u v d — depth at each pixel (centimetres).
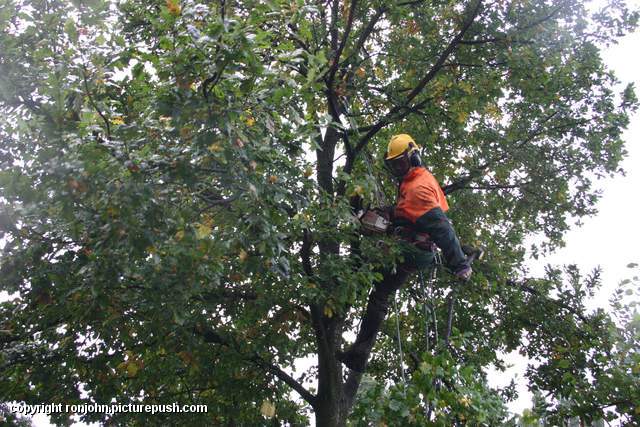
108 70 491
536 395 883
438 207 566
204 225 477
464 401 541
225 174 472
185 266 471
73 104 485
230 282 747
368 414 555
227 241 473
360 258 656
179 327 632
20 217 514
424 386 538
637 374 783
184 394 863
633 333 787
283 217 507
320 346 762
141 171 446
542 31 864
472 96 827
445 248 559
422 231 576
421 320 1003
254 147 470
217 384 838
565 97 972
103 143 446
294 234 635
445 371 548
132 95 605
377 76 920
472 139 997
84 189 434
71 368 734
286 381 794
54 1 628
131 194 436
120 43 504
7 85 536
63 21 590
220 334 761
